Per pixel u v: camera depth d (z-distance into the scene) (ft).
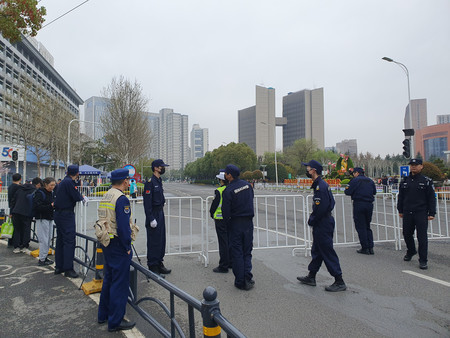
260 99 431.43
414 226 19.93
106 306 12.03
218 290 15.57
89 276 18.20
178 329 8.68
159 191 17.93
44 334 11.26
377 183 106.73
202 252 20.61
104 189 79.92
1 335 11.17
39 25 34.40
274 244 25.66
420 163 19.47
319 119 420.36
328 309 13.21
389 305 13.56
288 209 52.01
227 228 17.63
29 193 24.70
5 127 127.34
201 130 592.19
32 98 99.50
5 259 22.21
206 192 127.24
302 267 19.53
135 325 12.16
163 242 18.30
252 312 12.96
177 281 17.01
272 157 274.77
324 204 15.34
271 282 16.72
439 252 22.70
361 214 22.24
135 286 12.23
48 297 14.88
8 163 97.25
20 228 24.52
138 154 106.42
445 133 364.99
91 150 165.89
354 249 23.84
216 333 6.75
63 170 194.08
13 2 32.01
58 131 110.22
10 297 14.88
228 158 211.82
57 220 17.85
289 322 12.05
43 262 20.49
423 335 11.00
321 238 15.51
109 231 11.45
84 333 11.34
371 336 10.94
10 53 139.23
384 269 18.70
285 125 448.24
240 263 15.55
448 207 51.24
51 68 191.52
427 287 15.64
